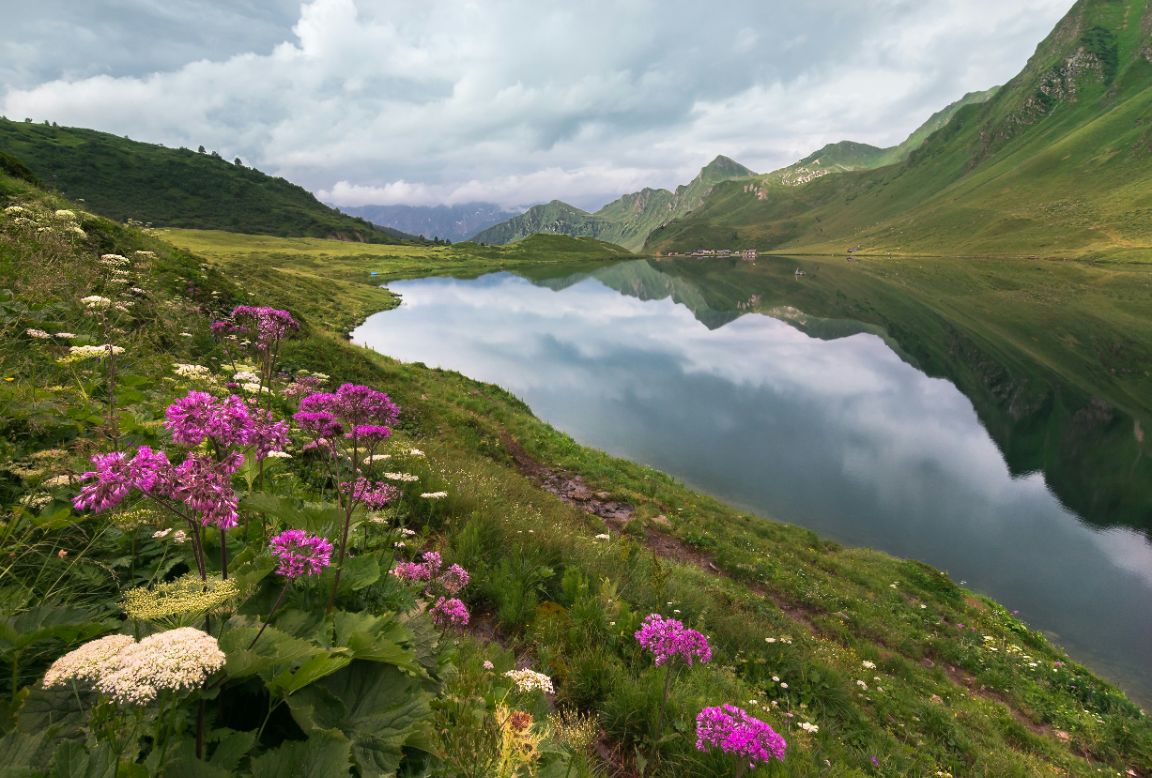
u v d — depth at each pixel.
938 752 9.42
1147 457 40.00
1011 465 38.44
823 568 20.42
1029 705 13.74
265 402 8.21
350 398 4.48
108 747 1.94
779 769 5.30
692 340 81.12
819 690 9.78
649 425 39.81
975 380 59.94
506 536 9.19
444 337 66.12
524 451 23.98
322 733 2.42
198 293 20.17
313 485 7.18
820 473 34.06
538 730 3.82
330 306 68.00
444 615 4.84
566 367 56.81
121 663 1.81
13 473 4.38
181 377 8.62
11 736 1.96
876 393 54.94
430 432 19.94
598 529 16.81
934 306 112.56
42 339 7.73
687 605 10.50
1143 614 21.86
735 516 23.72
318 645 3.09
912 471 35.84
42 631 2.38
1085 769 11.08
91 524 3.76
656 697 5.71
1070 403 52.03
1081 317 92.25
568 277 198.75
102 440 5.19
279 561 3.09
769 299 135.00
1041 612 22.09
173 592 2.38
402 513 8.05
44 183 26.19
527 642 6.54
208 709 2.54
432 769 3.01
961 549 26.78
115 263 12.51
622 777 4.87
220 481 2.75
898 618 17.11
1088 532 29.23
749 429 41.28
